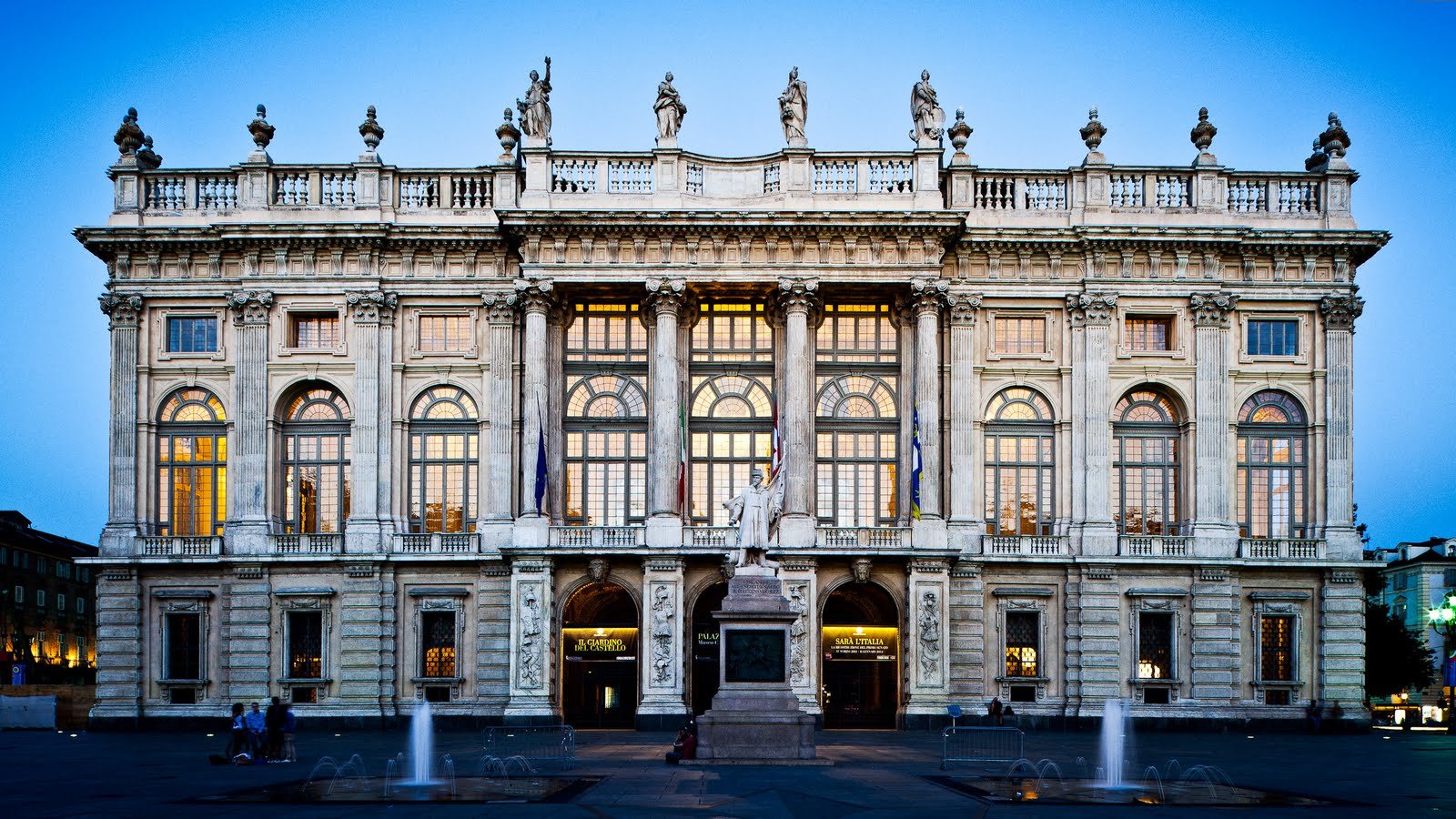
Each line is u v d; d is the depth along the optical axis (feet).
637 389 188.34
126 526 185.57
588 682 181.57
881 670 182.50
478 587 183.93
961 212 179.01
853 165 186.09
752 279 182.60
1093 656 181.98
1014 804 85.40
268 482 185.57
